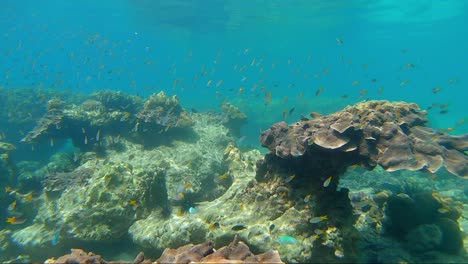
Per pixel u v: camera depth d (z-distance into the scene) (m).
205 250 1.57
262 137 2.12
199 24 14.83
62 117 4.00
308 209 1.84
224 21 13.98
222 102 5.86
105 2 12.05
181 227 2.04
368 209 2.50
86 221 2.37
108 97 4.64
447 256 1.93
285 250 1.70
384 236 2.16
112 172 2.54
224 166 3.37
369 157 1.76
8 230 2.96
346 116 1.83
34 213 3.12
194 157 3.61
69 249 2.42
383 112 2.08
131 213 2.43
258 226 1.84
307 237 1.75
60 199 2.74
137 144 4.08
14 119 5.88
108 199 2.43
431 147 1.83
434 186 4.21
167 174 3.08
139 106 4.84
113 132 4.18
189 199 2.38
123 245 2.46
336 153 1.80
